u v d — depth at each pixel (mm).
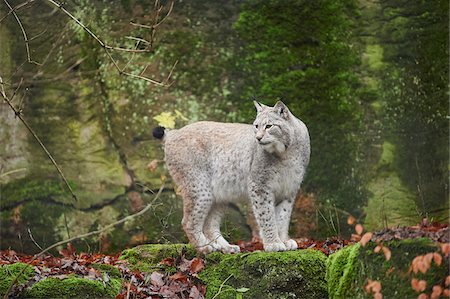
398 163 13352
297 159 9969
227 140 10242
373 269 8070
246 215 13016
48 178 13461
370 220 13164
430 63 13562
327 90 13578
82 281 9055
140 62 13695
